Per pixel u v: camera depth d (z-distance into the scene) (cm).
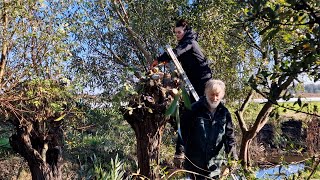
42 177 681
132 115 392
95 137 1031
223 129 321
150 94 385
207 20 743
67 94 596
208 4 743
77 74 688
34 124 671
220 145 321
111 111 820
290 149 244
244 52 780
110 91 820
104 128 1058
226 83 820
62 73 593
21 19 557
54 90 568
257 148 1014
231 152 317
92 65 851
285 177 228
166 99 381
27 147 669
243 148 815
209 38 754
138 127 393
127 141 1060
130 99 386
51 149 700
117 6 902
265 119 816
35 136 682
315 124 707
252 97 859
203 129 317
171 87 389
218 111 322
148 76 386
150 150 391
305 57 155
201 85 412
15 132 746
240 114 840
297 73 163
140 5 867
